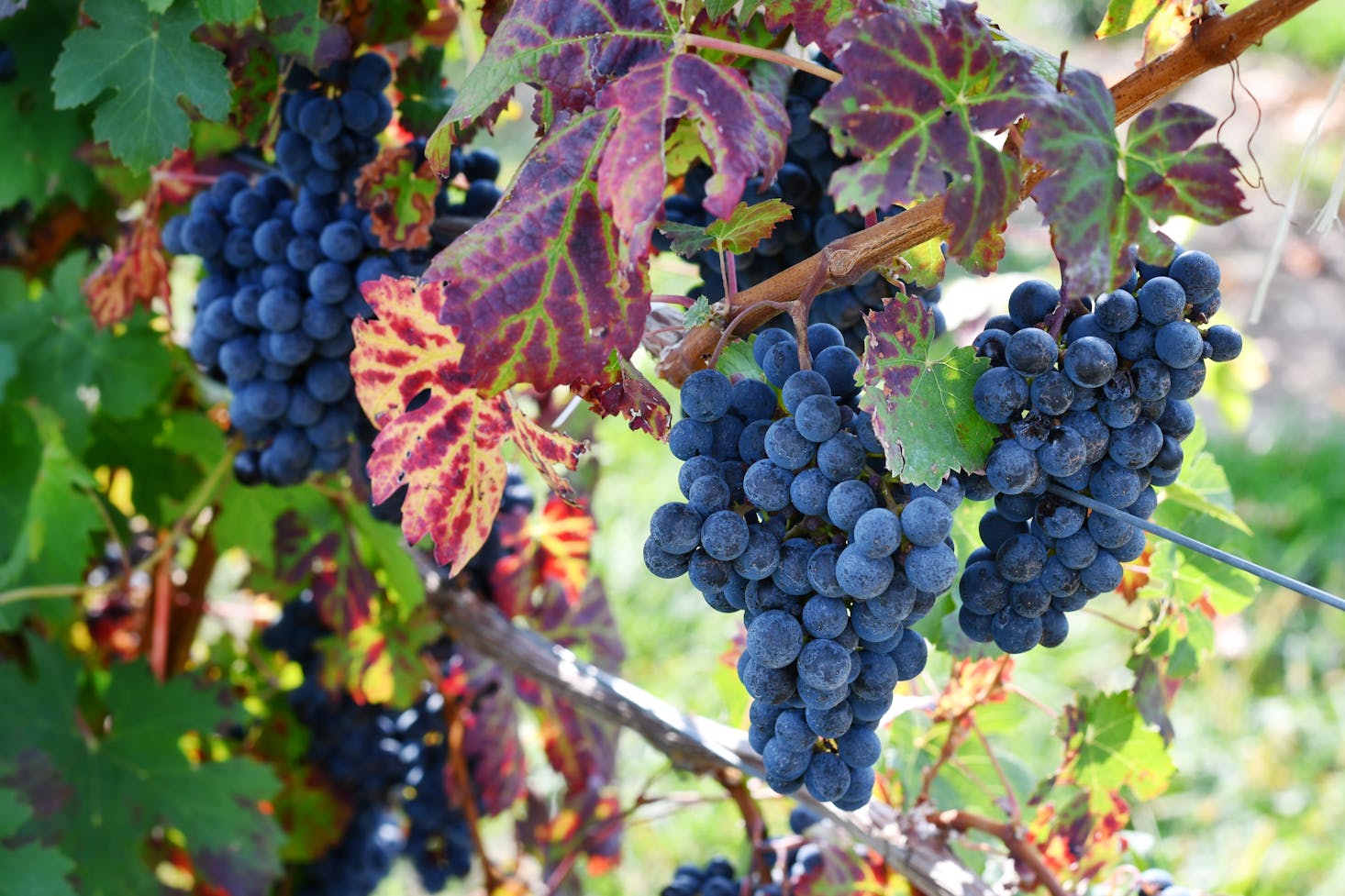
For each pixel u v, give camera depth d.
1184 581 0.97
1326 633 2.49
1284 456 2.97
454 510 0.83
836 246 0.79
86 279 1.17
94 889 1.14
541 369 0.78
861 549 0.75
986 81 0.74
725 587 0.79
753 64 0.91
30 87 1.11
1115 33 0.87
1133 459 0.78
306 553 1.18
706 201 0.75
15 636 1.35
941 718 1.01
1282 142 4.15
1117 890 1.00
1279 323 3.57
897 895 1.02
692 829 1.90
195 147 1.07
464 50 1.23
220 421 1.28
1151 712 0.97
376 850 1.53
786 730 0.78
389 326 0.82
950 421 0.77
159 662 1.33
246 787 1.19
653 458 2.54
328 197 0.97
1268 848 1.87
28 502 1.22
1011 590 0.80
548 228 0.78
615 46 0.79
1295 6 0.77
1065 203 0.73
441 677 1.28
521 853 1.42
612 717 1.06
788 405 0.77
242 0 0.92
